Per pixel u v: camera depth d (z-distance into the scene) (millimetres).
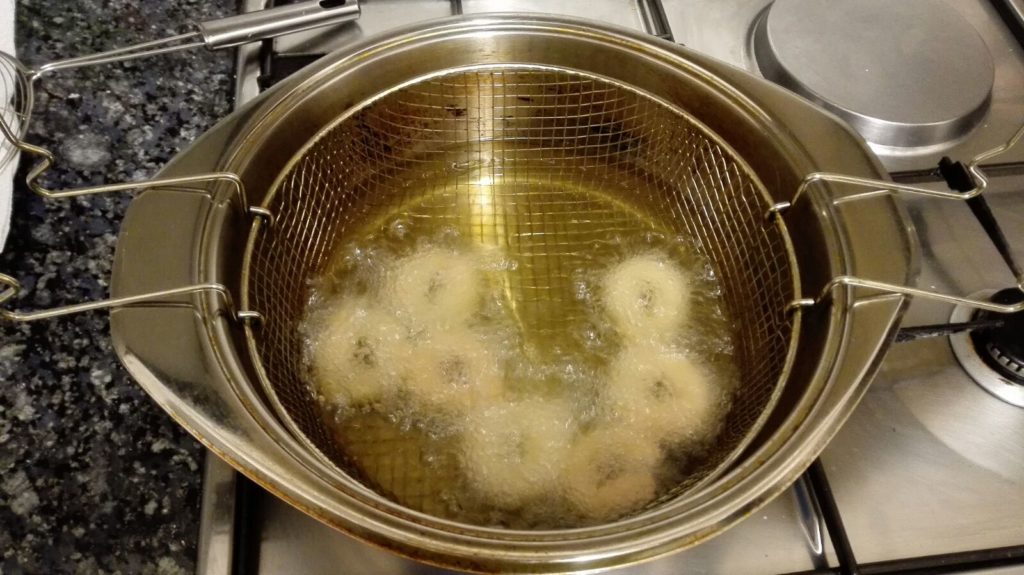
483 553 267
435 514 357
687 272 441
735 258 420
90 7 505
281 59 466
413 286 419
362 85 402
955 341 388
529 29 410
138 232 332
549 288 434
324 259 433
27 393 355
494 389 394
